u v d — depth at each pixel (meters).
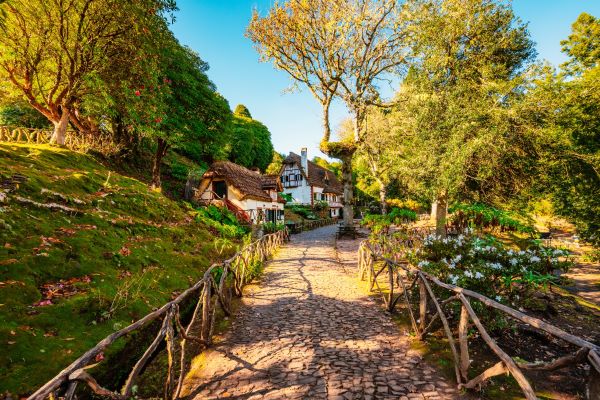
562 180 10.41
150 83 13.39
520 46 11.94
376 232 14.24
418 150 11.12
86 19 11.05
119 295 5.42
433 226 14.79
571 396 3.26
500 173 10.82
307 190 43.53
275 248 15.73
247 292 7.85
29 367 3.37
